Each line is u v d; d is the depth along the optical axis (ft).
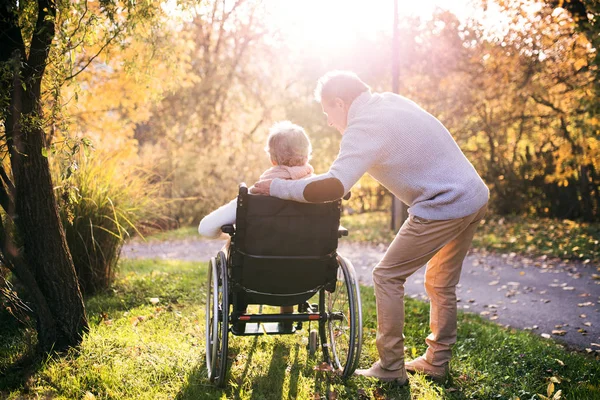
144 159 44.21
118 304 15.85
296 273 9.95
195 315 14.80
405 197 10.04
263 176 9.89
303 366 11.09
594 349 14.78
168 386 9.90
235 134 59.16
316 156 55.31
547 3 31.35
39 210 10.96
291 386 10.09
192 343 12.32
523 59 37.17
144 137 58.23
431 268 11.00
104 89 32.01
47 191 11.03
